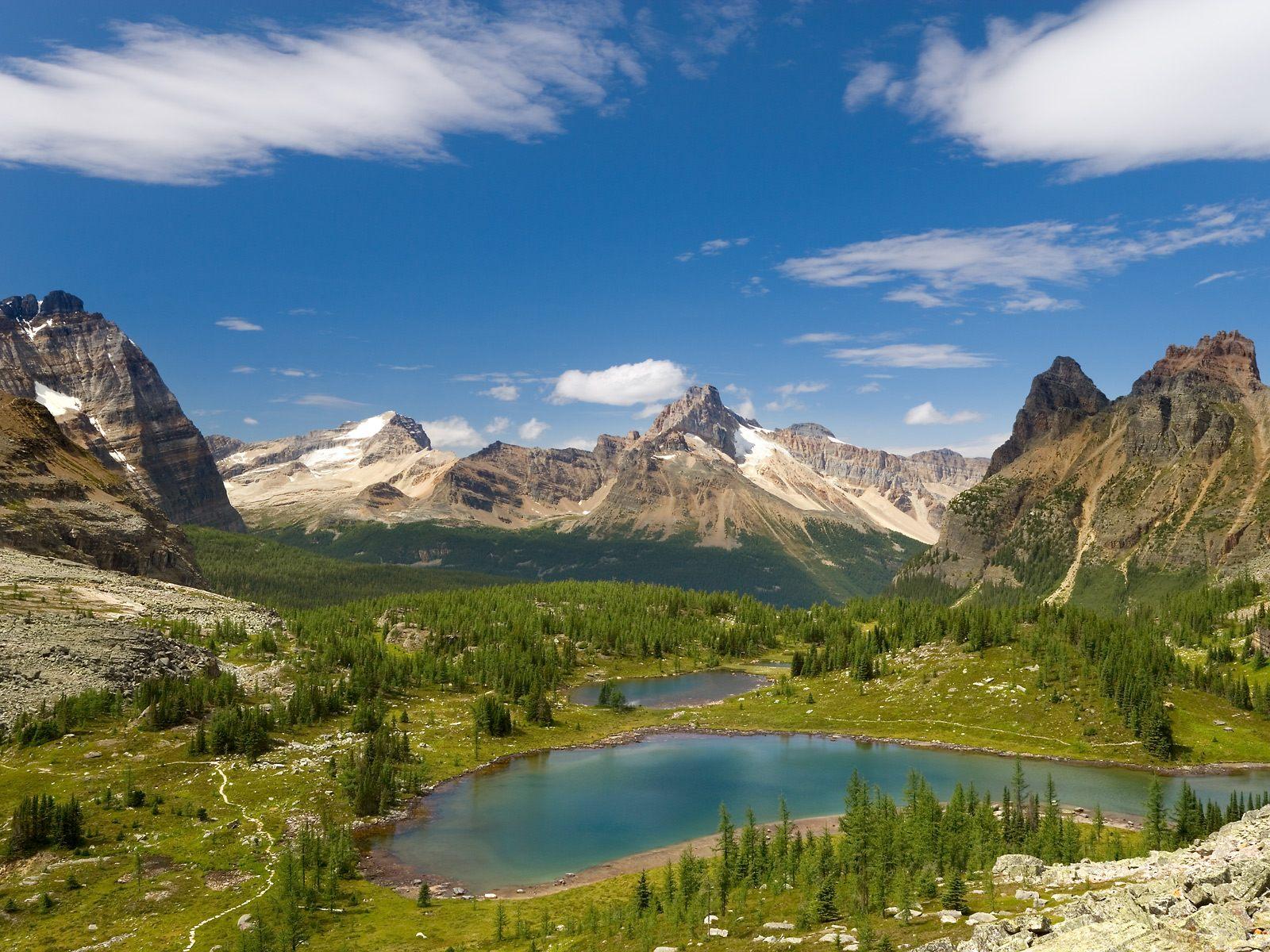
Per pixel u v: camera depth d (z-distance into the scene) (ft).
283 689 634.43
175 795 440.04
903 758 590.14
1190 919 161.99
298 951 299.58
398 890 370.94
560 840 437.99
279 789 464.65
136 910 325.21
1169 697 640.17
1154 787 375.45
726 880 330.34
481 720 647.15
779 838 360.07
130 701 535.60
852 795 374.22
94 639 582.35
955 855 314.35
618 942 278.46
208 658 628.69
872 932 227.40
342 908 343.46
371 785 471.21
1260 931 152.87
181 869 361.92
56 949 296.10
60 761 457.68
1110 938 164.25
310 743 544.21
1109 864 250.16
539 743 637.71
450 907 347.56
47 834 375.25
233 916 322.96
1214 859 209.46
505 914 336.90
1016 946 175.83
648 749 630.33
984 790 509.76
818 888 285.84
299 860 377.09
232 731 512.22
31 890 336.29
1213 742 584.40
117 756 473.67
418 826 457.68
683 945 261.85
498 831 449.89
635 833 448.65
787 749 625.00
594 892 363.35
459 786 531.09
